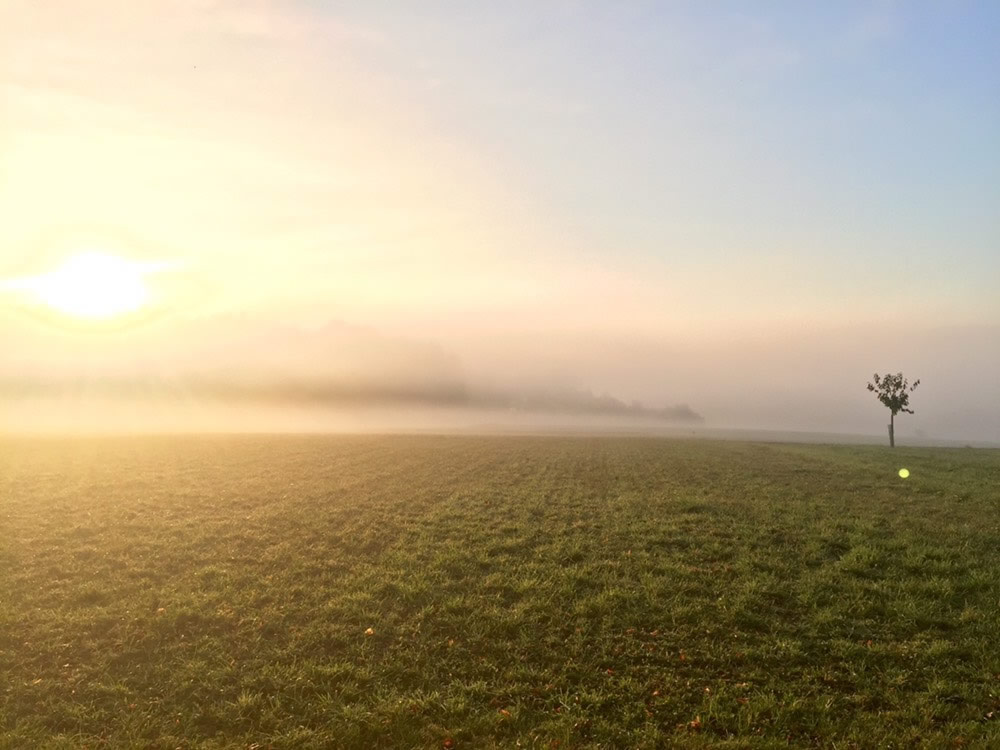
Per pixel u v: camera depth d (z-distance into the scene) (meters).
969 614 12.77
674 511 22.92
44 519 20.91
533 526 20.66
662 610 13.30
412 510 23.45
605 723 9.49
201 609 13.36
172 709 9.88
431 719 9.68
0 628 12.34
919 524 20.31
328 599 14.07
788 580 15.04
